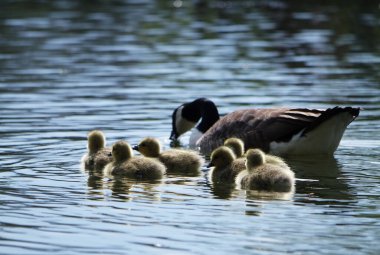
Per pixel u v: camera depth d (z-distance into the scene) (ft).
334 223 36.70
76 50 95.61
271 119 52.31
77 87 75.72
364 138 56.08
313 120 50.06
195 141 58.44
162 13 125.18
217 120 59.77
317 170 47.32
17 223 37.29
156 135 58.39
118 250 33.94
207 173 48.39
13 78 80.07
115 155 47.93
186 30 108.68
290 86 74.64
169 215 38.24
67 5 135.95
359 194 41.70
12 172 46.78
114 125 60.95
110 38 103.24
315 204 39.83
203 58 89.56
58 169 47.93
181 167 48.78
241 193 42.45
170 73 82.02
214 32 106.42
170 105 68.18
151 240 34.94
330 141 50.57
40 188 43.34
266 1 136.15
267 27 109.60
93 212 38.86
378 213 38.24
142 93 72.95
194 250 33.76
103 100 70.03
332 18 115.85
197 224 36.86
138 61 88.63
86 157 49.06
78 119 62.69
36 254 33.58
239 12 124.16
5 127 59.57
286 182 42.83
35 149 52.85
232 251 33.55
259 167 44.06
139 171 46.37
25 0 142.10
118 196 41.83
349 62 86.28
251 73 81.41
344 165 48.52
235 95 71.36
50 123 61.11
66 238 35.35
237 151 49.85
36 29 110.73
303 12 122.31
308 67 83.97
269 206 39.55
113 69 84.38
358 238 34.81
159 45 98.07
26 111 65.46
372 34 102.89
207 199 41.16
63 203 40.40
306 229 35.94
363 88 73.31
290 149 51.21
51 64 87.40
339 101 67.77
